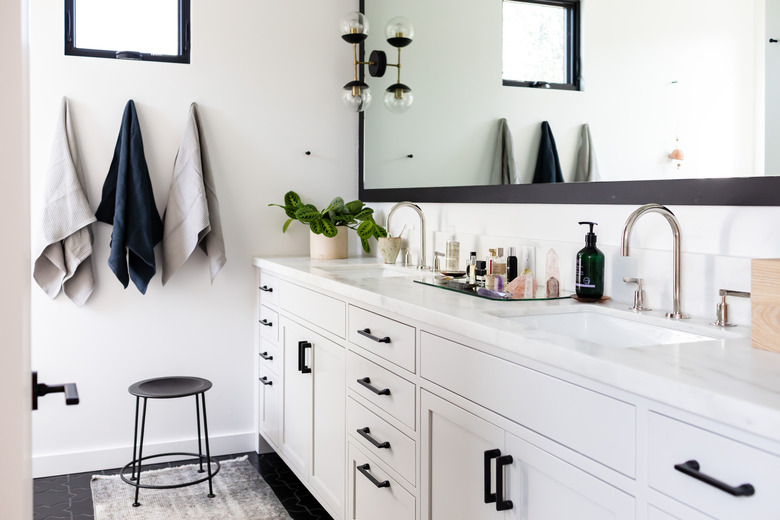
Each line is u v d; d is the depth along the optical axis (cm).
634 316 170
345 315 229
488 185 245
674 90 167
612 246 192
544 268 218
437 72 274
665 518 107
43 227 286
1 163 64
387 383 199
